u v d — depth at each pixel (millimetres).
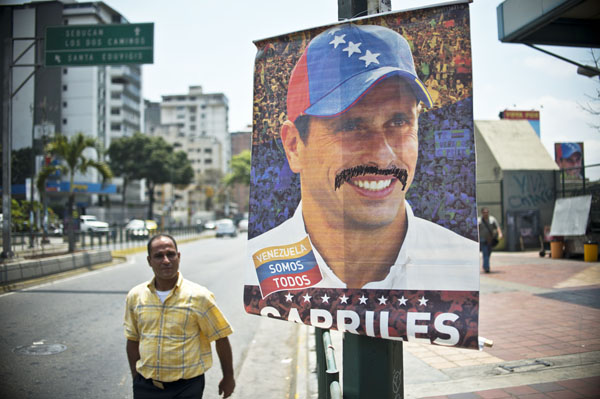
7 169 12312
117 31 14180
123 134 71938
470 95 2217
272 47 2635
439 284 2227
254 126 2662
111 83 71000
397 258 2305
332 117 2459
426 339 2227
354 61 2424
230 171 121750
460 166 2223
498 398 3672
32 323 7062
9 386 4484
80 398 4223
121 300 8930
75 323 7070
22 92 55062
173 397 2357
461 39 2236
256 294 2592
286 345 6492
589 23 7848
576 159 21672
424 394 3848
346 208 2402
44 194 20938
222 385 2541
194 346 2418
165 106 123875
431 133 2271
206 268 15492
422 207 2273
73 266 13766
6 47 13023
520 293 8500
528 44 7715
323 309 2424
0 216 15680
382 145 2355
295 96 2555
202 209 95250
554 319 6352
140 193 72500
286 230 2541
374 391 2500
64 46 13844
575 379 4008
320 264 2453
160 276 2424
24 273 11180
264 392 4645
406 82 2322
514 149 19547
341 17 2807
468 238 2195
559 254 14859
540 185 19109
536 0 6836
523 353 4902
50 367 5070
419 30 2305
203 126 122250
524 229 18719
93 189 45500
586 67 7594
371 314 2324
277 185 2582
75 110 64875
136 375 2449
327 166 2461
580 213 14453
